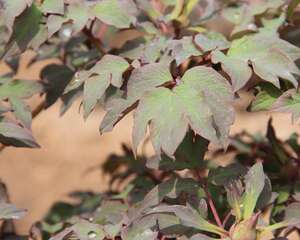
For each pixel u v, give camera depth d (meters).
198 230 1.17
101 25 1.43
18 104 1.27
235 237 1.13
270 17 1.36
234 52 1.20
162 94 1.14
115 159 1.52
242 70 1.17
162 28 1.33
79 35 1.42
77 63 1.38
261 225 1.17
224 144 1.12
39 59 1.45
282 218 1.25
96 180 2.68
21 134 1.21
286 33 1.34
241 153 1.45
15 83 1.30
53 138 3.03
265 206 1.21
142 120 1.13
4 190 1.26
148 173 1.44
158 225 1.17
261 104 1.22
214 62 1.18
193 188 1.22
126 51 1.30
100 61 1.22
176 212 1.14
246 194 1.15
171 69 1.23
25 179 2.78
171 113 1.12
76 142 2.99
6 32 1.26
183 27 1.32
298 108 1.17
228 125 1.13
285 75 1.17
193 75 1.15
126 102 1.17
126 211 1.29
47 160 2.89
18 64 1.45
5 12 1.22
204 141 1.24
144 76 1.17
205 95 1.13
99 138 2.99
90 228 1.20
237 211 1.16
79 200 1.79
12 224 1.33
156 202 1.22
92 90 1.20
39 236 1.33
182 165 1.24
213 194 1.26
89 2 1.26
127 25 1.25
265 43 1.20
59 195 2.65
